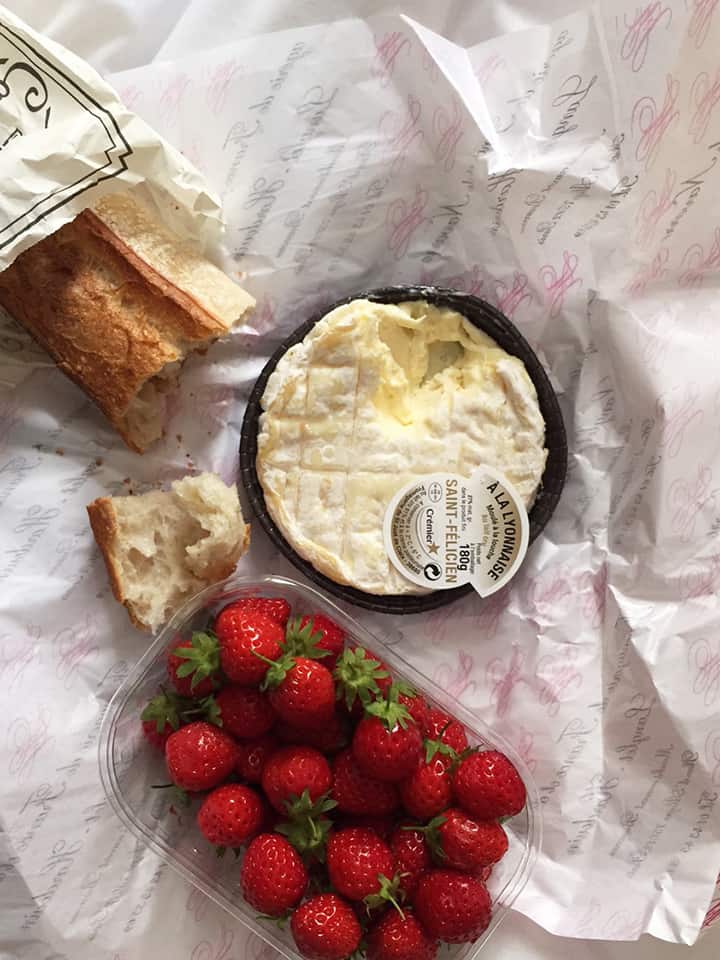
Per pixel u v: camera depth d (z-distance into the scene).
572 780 0.28
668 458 0.28
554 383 0.29
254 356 0.29
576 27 0.27
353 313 0.27
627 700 0.28
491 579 0.27
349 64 0.27
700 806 0.28
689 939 0.27
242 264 0.28
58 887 0.26
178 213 0.27
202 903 0.27
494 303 0.29
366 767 0.24
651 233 0.28
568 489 0.29
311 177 0.28
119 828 0.27
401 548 0.27
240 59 0.27
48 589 0.27
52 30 0.27
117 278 0.26
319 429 0.27
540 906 0.28
